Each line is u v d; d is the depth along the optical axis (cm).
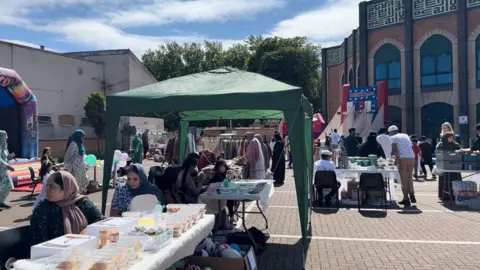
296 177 607
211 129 2300
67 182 373
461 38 2331
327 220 857
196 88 655
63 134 3014
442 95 2423
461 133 2336
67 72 3058
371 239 706
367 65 2720
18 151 1642
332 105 3353
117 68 3322
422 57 2495
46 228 365
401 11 2559
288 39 4619
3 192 1023
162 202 522
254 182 751
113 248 291
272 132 2555
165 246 329
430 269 553
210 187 689
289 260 600
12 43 2655
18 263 275
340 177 1076
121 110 653
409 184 1007
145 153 2770
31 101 1645
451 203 1021
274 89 605
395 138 1010
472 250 634
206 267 457
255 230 656
